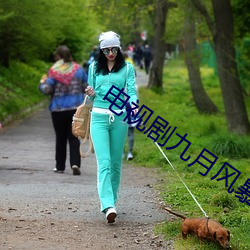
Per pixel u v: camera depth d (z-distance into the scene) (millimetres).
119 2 46750
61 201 16984
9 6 37969
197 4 33750
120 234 13797
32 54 50562
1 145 29562
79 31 61719
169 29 59000
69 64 21656
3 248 12570
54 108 21688
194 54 48844
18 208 16016
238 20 36500
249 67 46344
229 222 14625
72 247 12781
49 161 25188
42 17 41000
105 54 14867
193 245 12531
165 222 14656
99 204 16672
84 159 26234
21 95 47156
